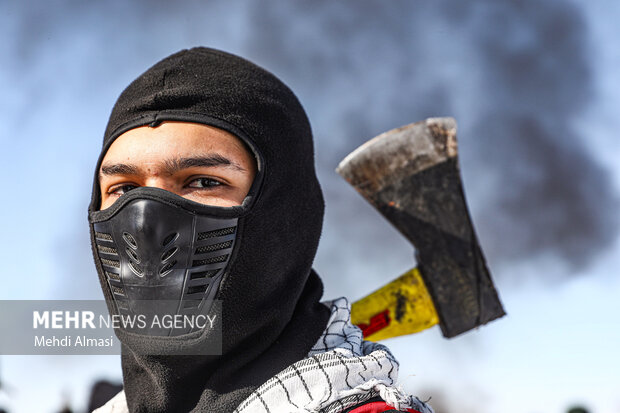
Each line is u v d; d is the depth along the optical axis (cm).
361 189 201
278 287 165
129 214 150
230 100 163
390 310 200
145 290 151
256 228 160
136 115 162
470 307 201
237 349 158
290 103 179
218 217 154
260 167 161
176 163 155
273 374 154
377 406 141
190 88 162
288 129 172
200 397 154
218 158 158
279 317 162
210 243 154
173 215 150
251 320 157
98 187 171
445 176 199
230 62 173
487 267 203
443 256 200
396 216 201
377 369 151
